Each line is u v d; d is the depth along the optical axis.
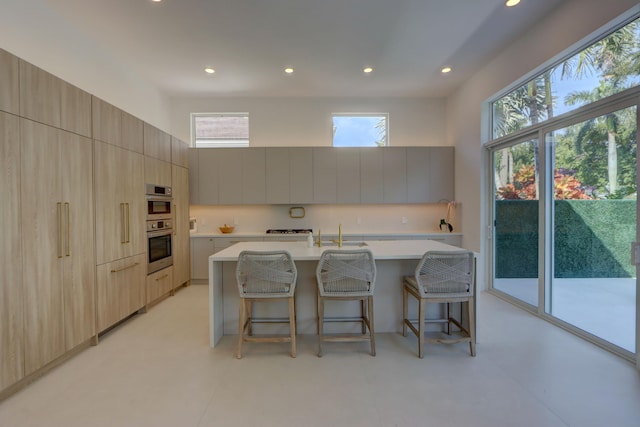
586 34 2.42
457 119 4.71
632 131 2.21
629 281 2.25
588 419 1.61
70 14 2.78
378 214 5.19
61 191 2.24
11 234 1.86
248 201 4.79
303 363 2.23
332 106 5.07
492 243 4.08
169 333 2.80
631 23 2.19
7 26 2.38
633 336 2.23
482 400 1.78
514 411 1.68
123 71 3.75
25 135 1.96
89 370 2.15
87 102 2.51
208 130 5.12
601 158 2.46
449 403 1.76
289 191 4.81
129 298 3.06
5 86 1.83
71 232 2.33
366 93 4.86
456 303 2.84
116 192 2.88
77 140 2.40
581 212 2.66
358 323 2.79
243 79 4.24
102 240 2.67
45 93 2.11
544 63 2.90
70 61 2.94
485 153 4.09
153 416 1.66
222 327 2.77
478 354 2.35
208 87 4.54
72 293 2.33
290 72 4.00
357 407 1.73
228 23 2.91
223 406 1.74
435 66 3.90
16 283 1.89
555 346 2.48
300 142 5.09
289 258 2.25
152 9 2.69
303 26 2.96
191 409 1.72
